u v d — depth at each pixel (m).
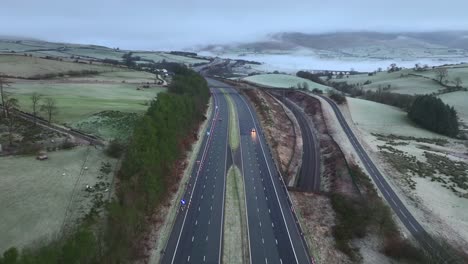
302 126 184.50
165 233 80.12
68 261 53.59
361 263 75.50
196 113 160.50
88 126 122.44
